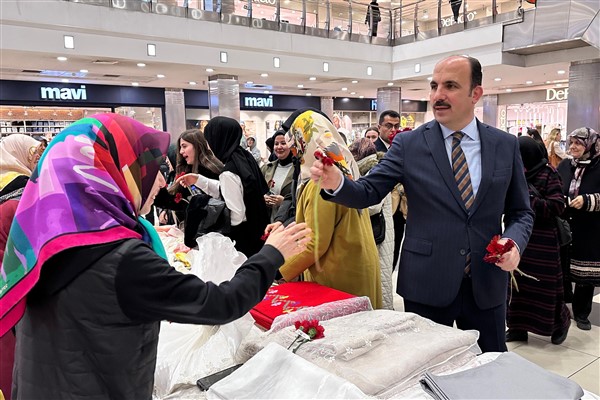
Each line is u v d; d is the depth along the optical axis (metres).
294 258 1.77
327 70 10.30
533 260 2.93
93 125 0.92
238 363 1.27
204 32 8.34
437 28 10.44
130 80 10.55
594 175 3.16
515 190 1.67
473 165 1.62
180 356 1.29
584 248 3.16
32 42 6.56
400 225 3.78
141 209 1.02
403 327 1.30
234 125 2.59
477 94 1.61
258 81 11.34
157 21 7.75
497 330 1.66
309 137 1.76
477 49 9.73
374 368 1.08
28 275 0.82
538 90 14.89
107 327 0.82
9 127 10.05
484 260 1.45
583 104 9.26
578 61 9.23
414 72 11.02
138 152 0.99
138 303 0.82
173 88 12.17
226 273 1.45
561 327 3.01
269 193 3.15
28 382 0.88
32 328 0.87
